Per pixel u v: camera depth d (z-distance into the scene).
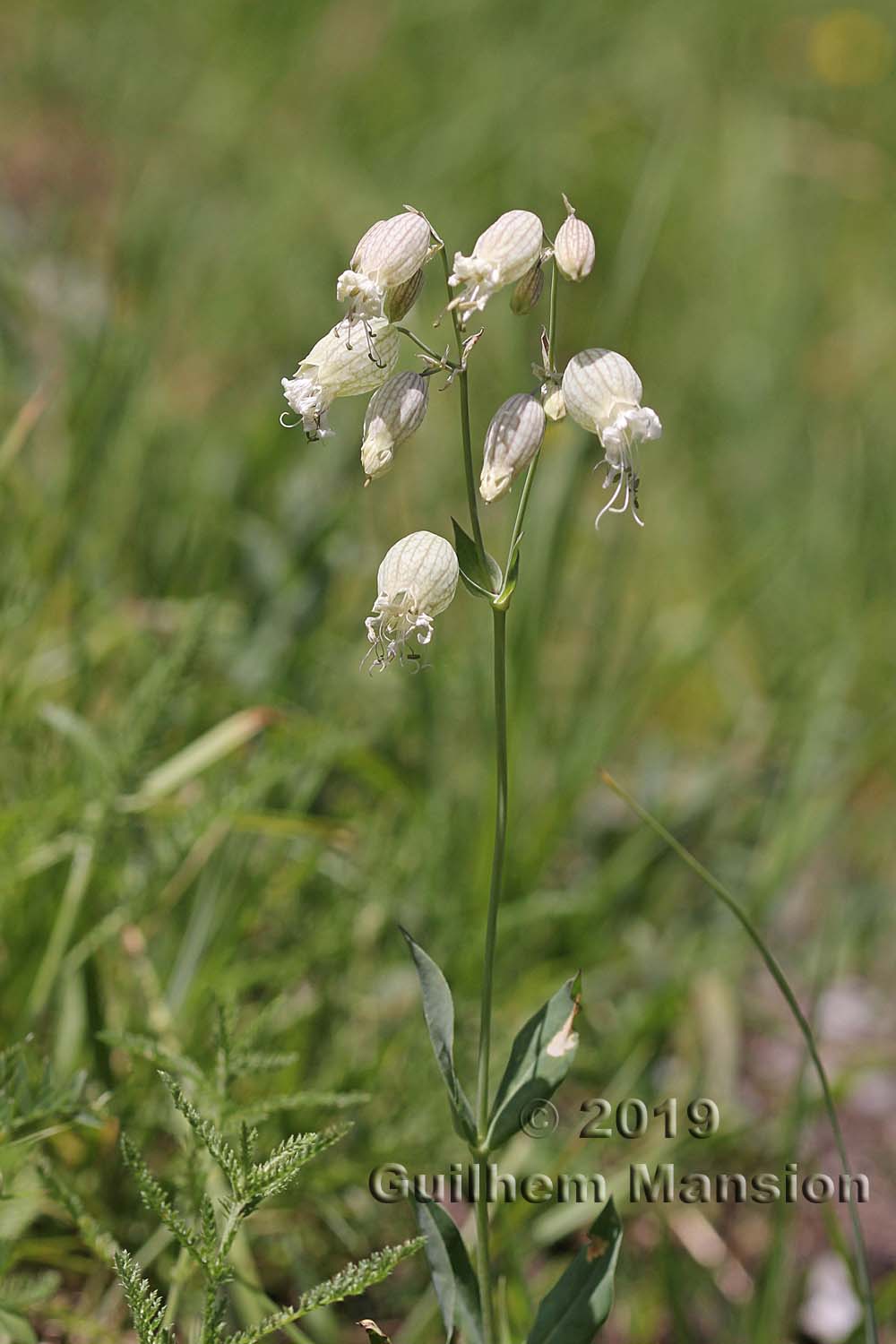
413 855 3.99
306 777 3.95
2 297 4.94
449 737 4.61
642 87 9.48
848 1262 2.88
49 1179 2.65
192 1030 3.30
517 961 4.06
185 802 4.02
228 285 6.91
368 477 2.30
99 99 9.06
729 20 10.34
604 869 4.43
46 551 4.20
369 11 10.37
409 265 2.27
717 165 8.80
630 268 4.86
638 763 5.23
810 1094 3.66
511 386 6.12
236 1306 2.98
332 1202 3.24
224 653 4.48
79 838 3.34
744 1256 3.67
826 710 4.80
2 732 3.73
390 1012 3.79
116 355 4.51
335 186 7.63
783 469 6.81
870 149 9.27
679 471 6.86
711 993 4.12
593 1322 2.32
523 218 2.22
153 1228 3.06
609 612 4.75
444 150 8.42
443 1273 2.43
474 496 2.33
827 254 8.72
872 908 4.93
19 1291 2.60
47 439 4.79
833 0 10.56
